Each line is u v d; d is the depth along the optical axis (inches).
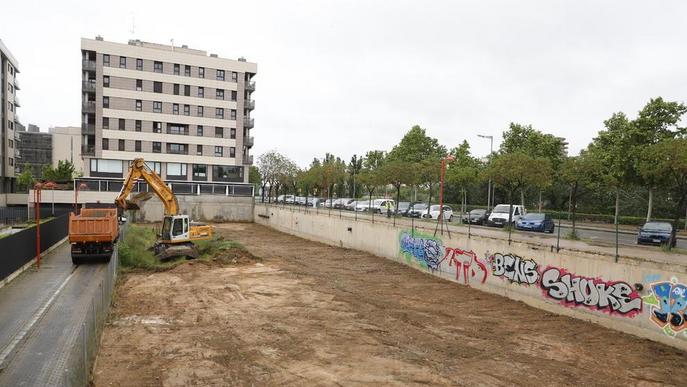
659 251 780.6
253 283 880.3
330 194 2979.8
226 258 1104.2
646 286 574.2
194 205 2348.7
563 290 683.4
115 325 607.2
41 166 4795.8
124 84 2568.9
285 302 741.3
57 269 930.7
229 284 868.6
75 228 960.3
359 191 3380.9
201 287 840.3
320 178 2588.6
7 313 619.5
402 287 867.4
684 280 533.0
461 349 536.7
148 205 2218.3
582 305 654.5
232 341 551.2
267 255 1250.0
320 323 629.3
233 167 2861.7
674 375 468.8
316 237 1609.3
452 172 1923.0
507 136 1889.8
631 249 808.9
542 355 520.7
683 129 1314.0
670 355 519.8
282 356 505.4
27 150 5064.0
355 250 1343.5
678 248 848.9
